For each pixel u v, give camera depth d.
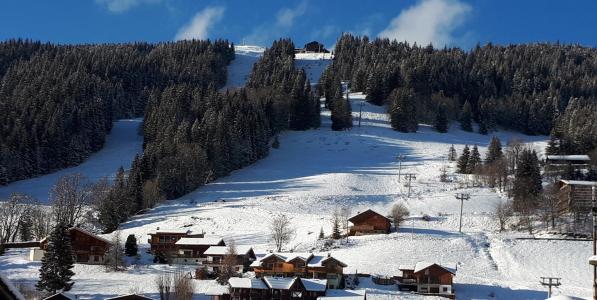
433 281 87.44
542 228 120.31
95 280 91.44
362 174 175.25
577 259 102.94
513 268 99.56
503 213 124.06
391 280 92.19
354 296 78.12
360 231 119.19
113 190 141.12
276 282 84.44
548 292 85.69
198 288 87.38
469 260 102.38
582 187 130.25
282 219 122.31
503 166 159.88
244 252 102.12
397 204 131.00
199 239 110.38
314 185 164.00
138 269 99.94
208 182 172.62
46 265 82.50
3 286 15.36
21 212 136.50
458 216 131.00
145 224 133.25
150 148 174.88
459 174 174.50
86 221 135.62
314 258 97.12
